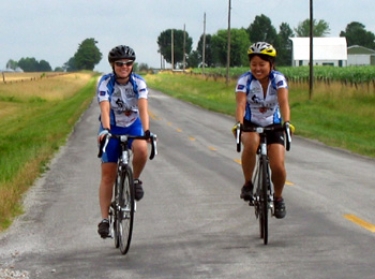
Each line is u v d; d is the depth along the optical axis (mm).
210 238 9094
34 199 12430
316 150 21250
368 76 54938
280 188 8758
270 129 8508
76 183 14406
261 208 8695
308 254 8141
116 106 8086
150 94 68688
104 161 8289
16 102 56969
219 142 23609
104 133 7797
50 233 9594
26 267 7828
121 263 7922
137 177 8250
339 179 14656
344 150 21328
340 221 10094
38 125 32188
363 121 32750
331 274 7273
